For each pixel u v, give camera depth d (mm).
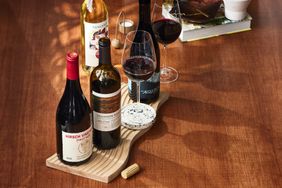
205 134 1868
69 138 1659
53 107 1953
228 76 2109
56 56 2166
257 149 1823
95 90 1682
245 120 1928
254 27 2352
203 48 2238
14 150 1795
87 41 2020
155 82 1935
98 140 1754
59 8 2418
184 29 2252
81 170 1701
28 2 2441
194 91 2037
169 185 1695
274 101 2010
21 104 1960
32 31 2285
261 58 2199
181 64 2154
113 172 1699
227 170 1746
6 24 2314
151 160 1772
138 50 1790
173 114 1940
